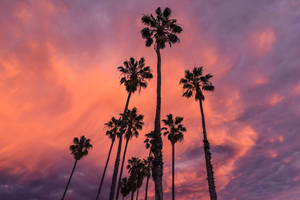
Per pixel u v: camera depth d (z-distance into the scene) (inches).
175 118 1328.7
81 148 1487.5
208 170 660.1
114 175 669.3
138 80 1000.2
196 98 904.3
